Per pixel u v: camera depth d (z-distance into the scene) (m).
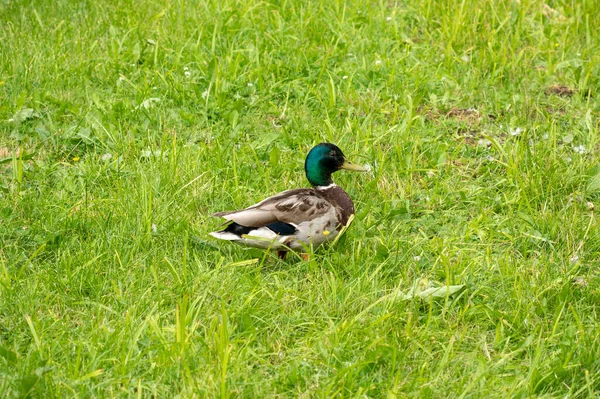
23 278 9.08
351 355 8.00
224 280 9.02
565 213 10.44
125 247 9.57
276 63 14.32
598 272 9.49
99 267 9.14
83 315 8.53
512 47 15.26
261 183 11.23
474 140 12.69
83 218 10.17
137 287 8.92
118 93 13.45
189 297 8.66
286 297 8.85
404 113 12.95
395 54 14.84
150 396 7.44
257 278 9.02
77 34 15.26
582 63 14.80
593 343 7.99
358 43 15.23
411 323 8.45
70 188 10.86
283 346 8.20
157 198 10.54
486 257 9.57
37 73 13.77
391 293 8.88
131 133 12.16
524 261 9.65
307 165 9.96
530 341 8.15
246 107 13.30
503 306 8.94
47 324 8.31
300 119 12.91
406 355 7.97
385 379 7.79
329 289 9.01
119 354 7.79
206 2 16.33
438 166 11.79
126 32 15.05
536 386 7.64
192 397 7.20
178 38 15.14
